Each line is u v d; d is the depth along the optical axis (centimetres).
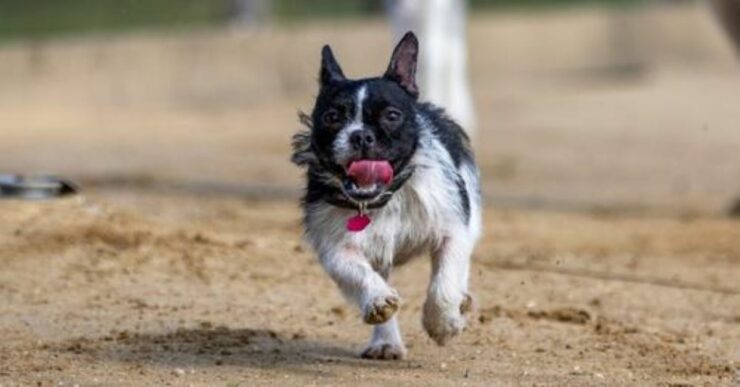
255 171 2453
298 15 4303
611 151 2898
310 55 3931
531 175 2523
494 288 1440
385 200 1071
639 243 1747
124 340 1176
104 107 3594
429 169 1082
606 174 2567
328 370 1093
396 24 2442
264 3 4081
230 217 1809
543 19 4506
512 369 1118
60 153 2666
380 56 3972
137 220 1602
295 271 1459
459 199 1100
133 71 3691
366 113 1052
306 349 1171
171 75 3738
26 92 3550
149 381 1046
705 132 3219
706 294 1453
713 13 2147
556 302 1393
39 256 1445
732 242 1767
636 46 4625
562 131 3250
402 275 1472
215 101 3784
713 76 4491
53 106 3553
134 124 3256
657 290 1462
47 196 1653
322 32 3950
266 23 4062
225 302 1334
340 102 1056
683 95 4022
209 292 1366
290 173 2434
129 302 1320
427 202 1080
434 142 1094
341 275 1062
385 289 1045
